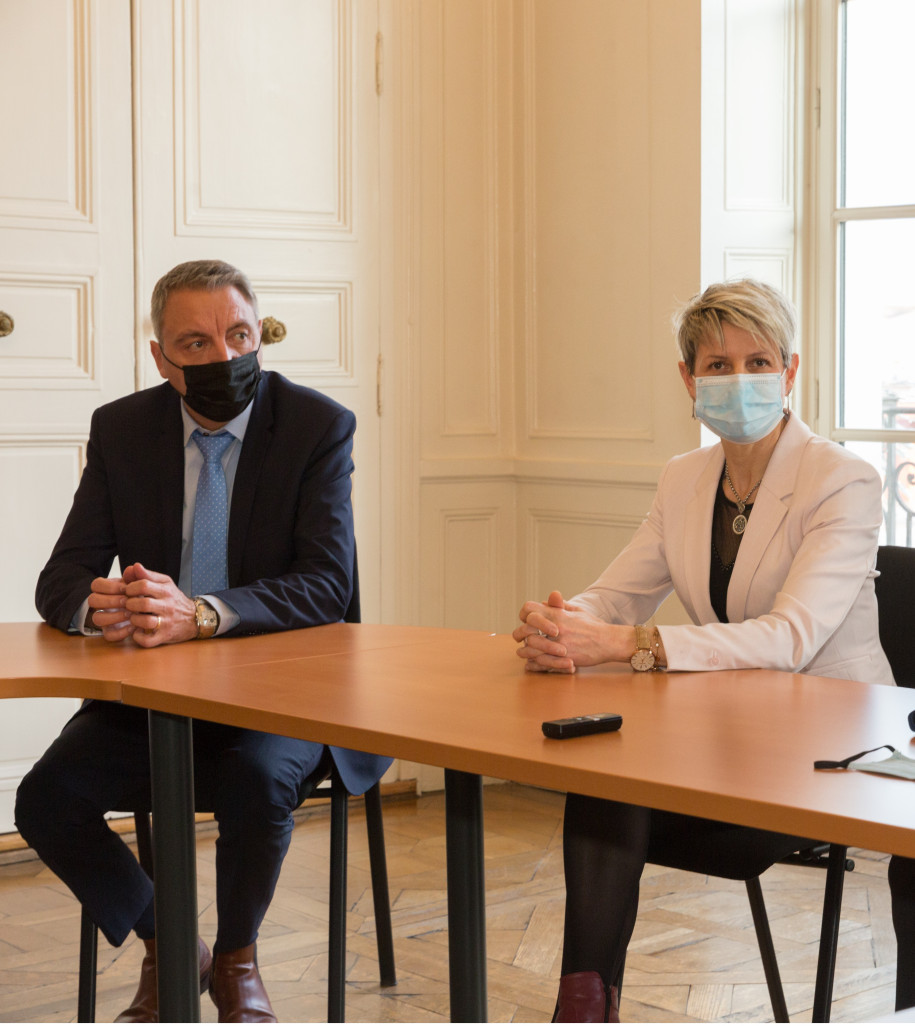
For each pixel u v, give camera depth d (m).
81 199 3.68
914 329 3.80
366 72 4.09
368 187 4.11
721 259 3.86
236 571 2.45
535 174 4.30
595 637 1.89
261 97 3.92
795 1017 2.51
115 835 2.29
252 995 2.11
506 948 2.87
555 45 4.20
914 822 1.13
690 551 2.29
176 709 1.74
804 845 1.98
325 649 2.10
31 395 3.64
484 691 1.74
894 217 3.82
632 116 3.98
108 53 3.70
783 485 2.18
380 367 4.16
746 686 1.77
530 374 4.38
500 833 3.76
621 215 4.04
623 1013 2.53
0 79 3.56
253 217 3.93
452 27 4.25
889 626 2.21
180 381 2.41
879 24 3.83
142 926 2.28
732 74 3.85
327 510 2.45
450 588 4.35
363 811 4.05
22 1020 2.51
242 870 2.11
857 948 2.89
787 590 2.03
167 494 2.47
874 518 2.12
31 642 2.19
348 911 3.12
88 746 2.29
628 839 1.73
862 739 1.45
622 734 1.48
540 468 4.32
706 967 2.77
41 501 3.67
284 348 3.99
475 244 4.35
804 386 4.03
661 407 3.94
